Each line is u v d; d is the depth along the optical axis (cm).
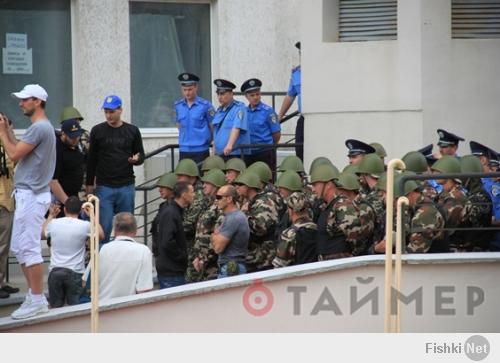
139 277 2981
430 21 3703
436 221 2864
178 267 3212
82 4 4428
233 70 4641
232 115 3800
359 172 3231
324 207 3050
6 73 4359
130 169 3591
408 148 3725
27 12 4388
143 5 4556
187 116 3884
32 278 2872
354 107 3803
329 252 2955
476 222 3016
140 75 4562
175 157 4428
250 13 4662
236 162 3409
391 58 3747
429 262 2828
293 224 3028
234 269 3036
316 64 3866
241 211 3095
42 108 2872
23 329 2870
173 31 4603
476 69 3734
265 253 3138
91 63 4447
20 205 2855
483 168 3228
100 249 3120
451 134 3372
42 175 2867
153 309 2859
